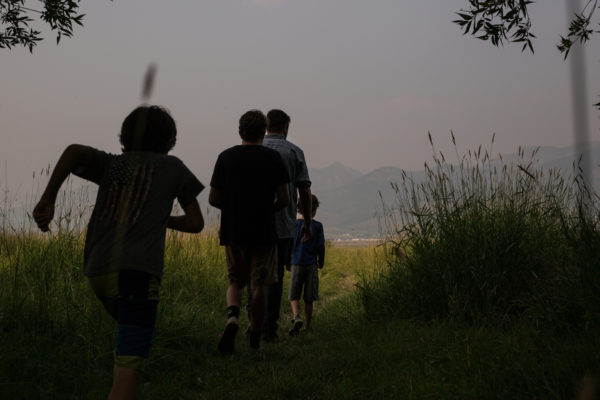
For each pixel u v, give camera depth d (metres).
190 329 4.00
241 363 3.56
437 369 2.81
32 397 2.49
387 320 4.28
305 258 5.27
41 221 1.98
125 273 2.06
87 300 3.80
